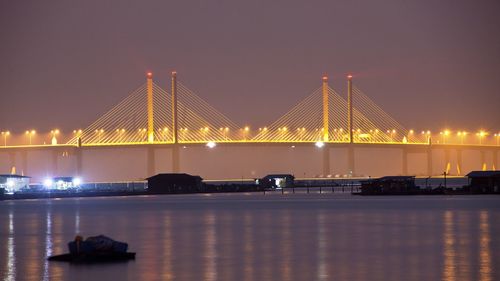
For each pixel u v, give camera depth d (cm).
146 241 14925
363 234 15725
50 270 11469
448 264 11588
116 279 10750
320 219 19725
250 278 10750
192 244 14350
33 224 19212
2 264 12088
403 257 12338
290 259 12306
